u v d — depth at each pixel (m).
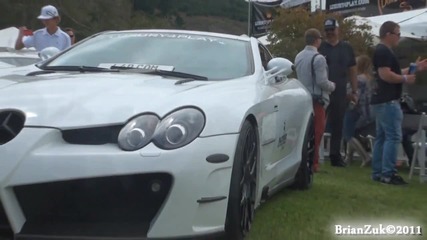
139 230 3.84
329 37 9.08
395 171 7.59
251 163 4.56
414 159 8.13
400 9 17.61
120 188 3.82
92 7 37.41
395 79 7.32
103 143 3.84
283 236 4.79
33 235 3.81
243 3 39.44
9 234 3.97
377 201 6.36
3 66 8.42
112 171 3.73
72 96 4.10
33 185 3.79
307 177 6.66
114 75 4.75
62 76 4.73
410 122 8.71
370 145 9.72
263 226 5.04
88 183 3.81
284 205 5.87
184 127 3.88
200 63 5.19
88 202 3.89
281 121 5.52
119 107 3.96
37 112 3.95
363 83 9.31
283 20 15.32
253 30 26.16
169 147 3.80
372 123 9.23
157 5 41.91
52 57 5.55
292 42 14.86
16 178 3.77
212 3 40.53
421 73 11.87
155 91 4.20
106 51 5.41
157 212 3.83
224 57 5.32
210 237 3.98
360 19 14.23
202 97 4.18
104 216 3.93
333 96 8.97
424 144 7.95
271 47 15.26
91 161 3.74
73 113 3.93
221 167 3.97
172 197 3.79
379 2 18.50
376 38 14.14
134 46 5.46
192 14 40.72
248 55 5.46
